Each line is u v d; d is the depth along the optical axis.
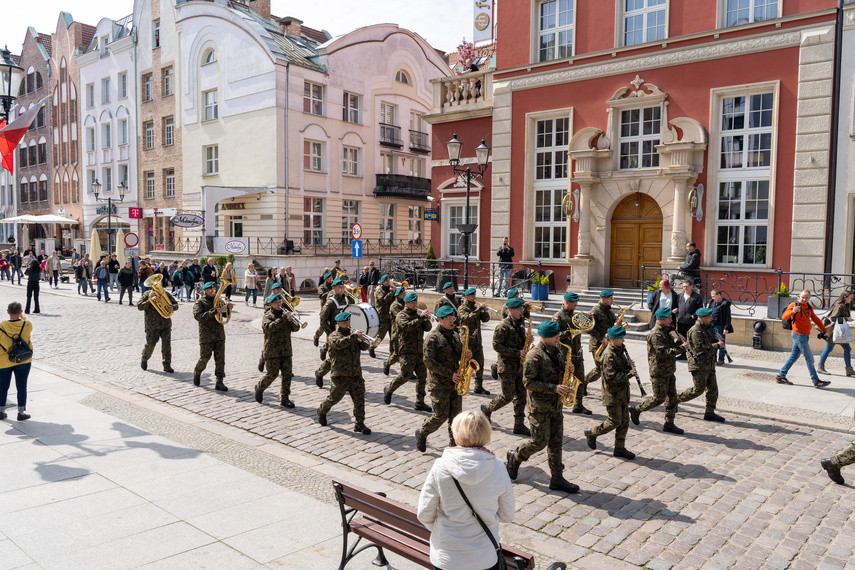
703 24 18.20
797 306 11.35
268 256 31.08
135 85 40.00
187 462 7.50
